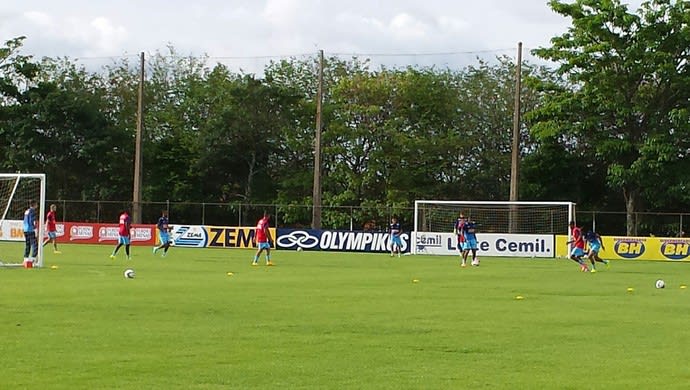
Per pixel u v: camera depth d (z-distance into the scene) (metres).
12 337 14.48
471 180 67.56
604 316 18.53
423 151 65.69
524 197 65.12
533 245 48.44
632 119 55.19
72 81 73.44
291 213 64.06
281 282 26.52
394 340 14.70
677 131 53.75
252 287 24.44
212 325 16.19
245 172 69.44
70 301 19.80
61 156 65.31
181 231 53.25
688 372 12.15
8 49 65.06
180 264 35.22
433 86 68.12
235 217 67.06
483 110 69.62
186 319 16.97
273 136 68.19
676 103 55.44
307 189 66.62
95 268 31.67
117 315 17.41
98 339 14.37
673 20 53.69
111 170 68.19
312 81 74.06
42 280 25.75
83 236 54.09
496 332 15.83
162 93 77.12
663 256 46.97
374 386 11.02
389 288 24.95
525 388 10.99
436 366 12.39
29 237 31.98
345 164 64.69
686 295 23.95
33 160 65.00
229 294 22.12
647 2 53.94
